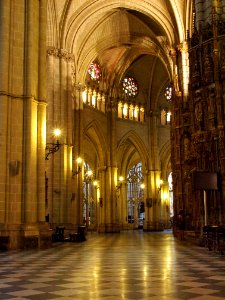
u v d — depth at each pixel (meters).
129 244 25.28
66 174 34.84
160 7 39.62
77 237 29.28
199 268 11.96
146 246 23.05
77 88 43.81
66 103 36.09
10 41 21.44
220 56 25.31
